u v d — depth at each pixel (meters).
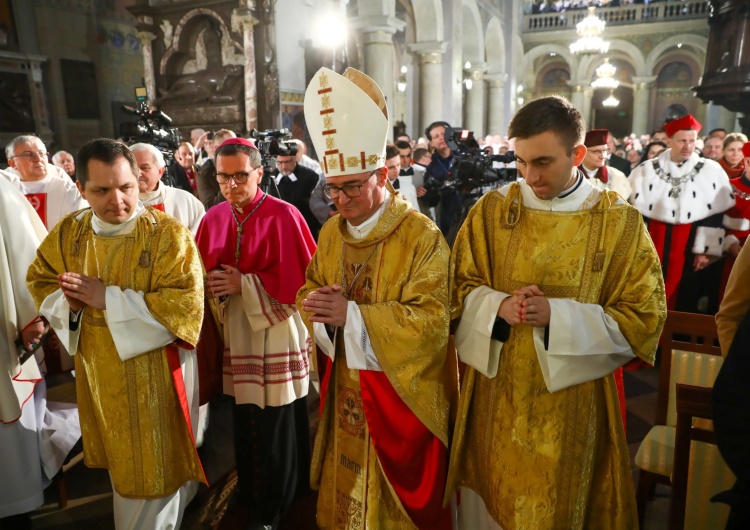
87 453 2.03
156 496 1.93
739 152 4.81
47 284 1.95
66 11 12.88
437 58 13.68
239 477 2.38
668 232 3.78
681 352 2.14
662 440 2.11
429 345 1.56
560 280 1.53
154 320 1.82
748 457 1.11
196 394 2.34
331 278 1.77
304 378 2.33
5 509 2.31
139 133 3.36
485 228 1.67
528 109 1.41
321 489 1.90
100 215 1.83
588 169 3.58
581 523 1.58
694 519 1.80
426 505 1.66
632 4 24.27
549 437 1.54
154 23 9.41
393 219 1.65
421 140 8.81
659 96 26.34
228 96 8.98
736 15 6.97
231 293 2.21
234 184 2.20
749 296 1.43
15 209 2.24
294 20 9.34
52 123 12.85
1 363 2.17
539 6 25.64
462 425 1.69
